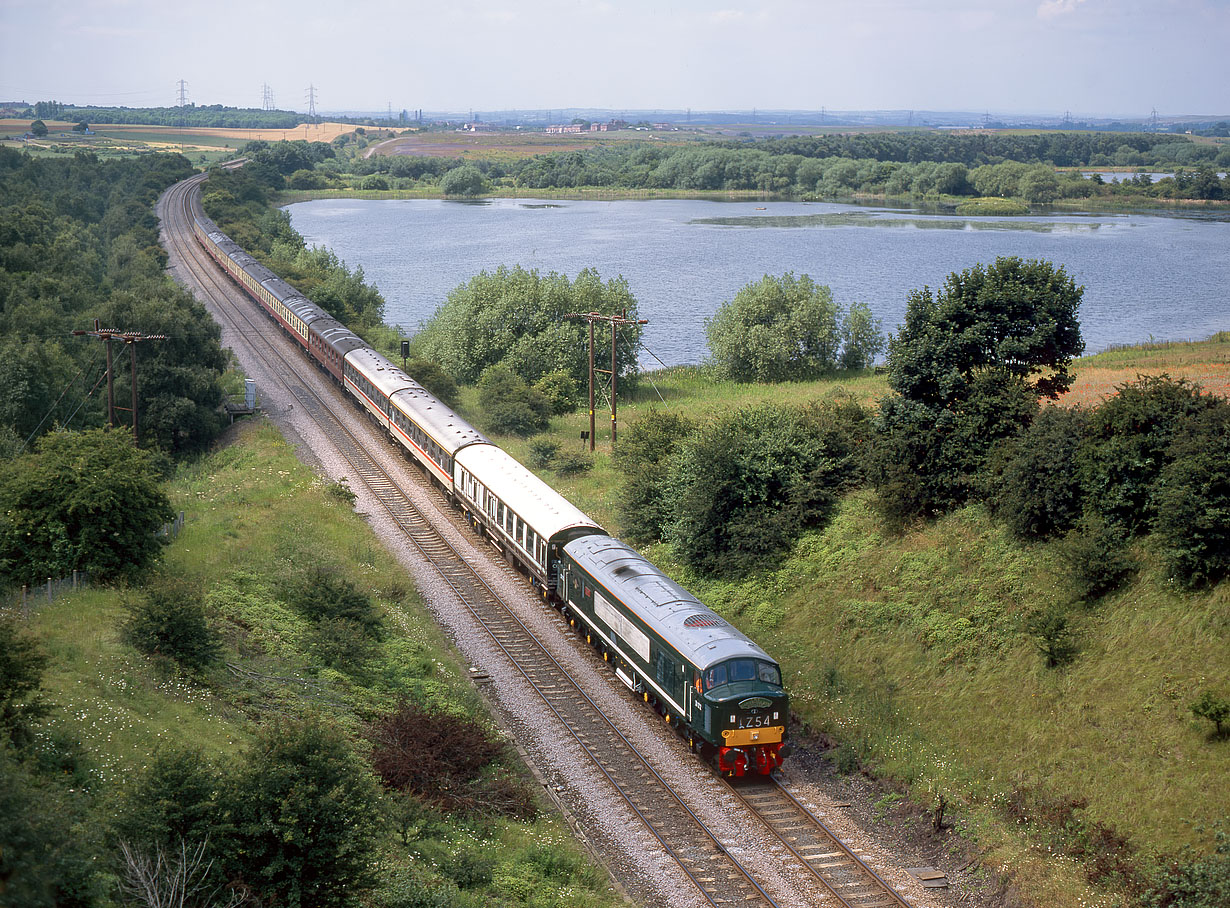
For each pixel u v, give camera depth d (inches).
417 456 2319.1
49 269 3828.7
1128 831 1015.0
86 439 1466.5
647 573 1441.9
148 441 2527.1
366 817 834.8
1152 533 1304.1
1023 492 1441.9
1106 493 1358.3
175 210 6712.6
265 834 784.9
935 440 1621.6
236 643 1309.1
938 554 1524.4
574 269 5920.3
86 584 1344.7
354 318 4097.0
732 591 1672.0
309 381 3169.3
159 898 701.9
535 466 2413.9
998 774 1152.8
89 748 914.1
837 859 1039.6
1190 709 1066.1
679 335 4394.7
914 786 1172.5
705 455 1761.8
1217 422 1256.2
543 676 1443.2
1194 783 1026.1
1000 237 7244.1
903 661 1396.4
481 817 1071.0
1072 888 966.4
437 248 6939.0
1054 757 1139.3
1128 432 1363.2
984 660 1327.5
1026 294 1717.5
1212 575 1220.5
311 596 1480.1
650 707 1366.9
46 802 709.3
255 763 820.0
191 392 2635.3
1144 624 1230.9
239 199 7578.7
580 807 1130.0
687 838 1071.6
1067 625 1285.7
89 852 720.3
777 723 1184.2
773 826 1093.1
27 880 645.9
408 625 1546.5
